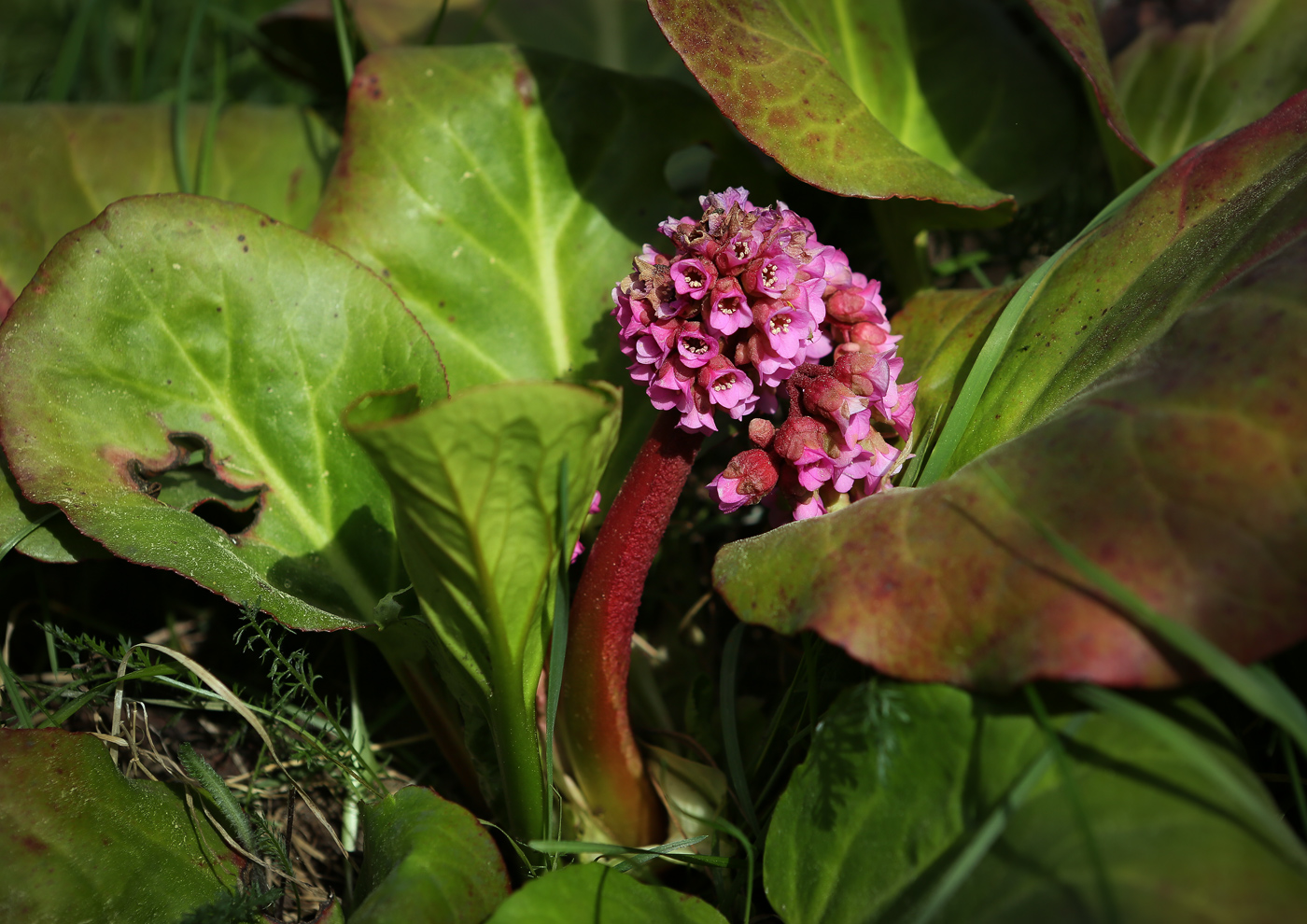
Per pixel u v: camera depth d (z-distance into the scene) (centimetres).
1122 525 70
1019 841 70
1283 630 69
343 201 85
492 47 87
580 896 73
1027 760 70
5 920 73
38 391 79
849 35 90
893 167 80
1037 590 70
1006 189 90
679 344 74
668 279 75
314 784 81
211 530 79
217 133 91
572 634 77
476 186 85
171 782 77
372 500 81
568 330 85
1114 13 92
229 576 77
